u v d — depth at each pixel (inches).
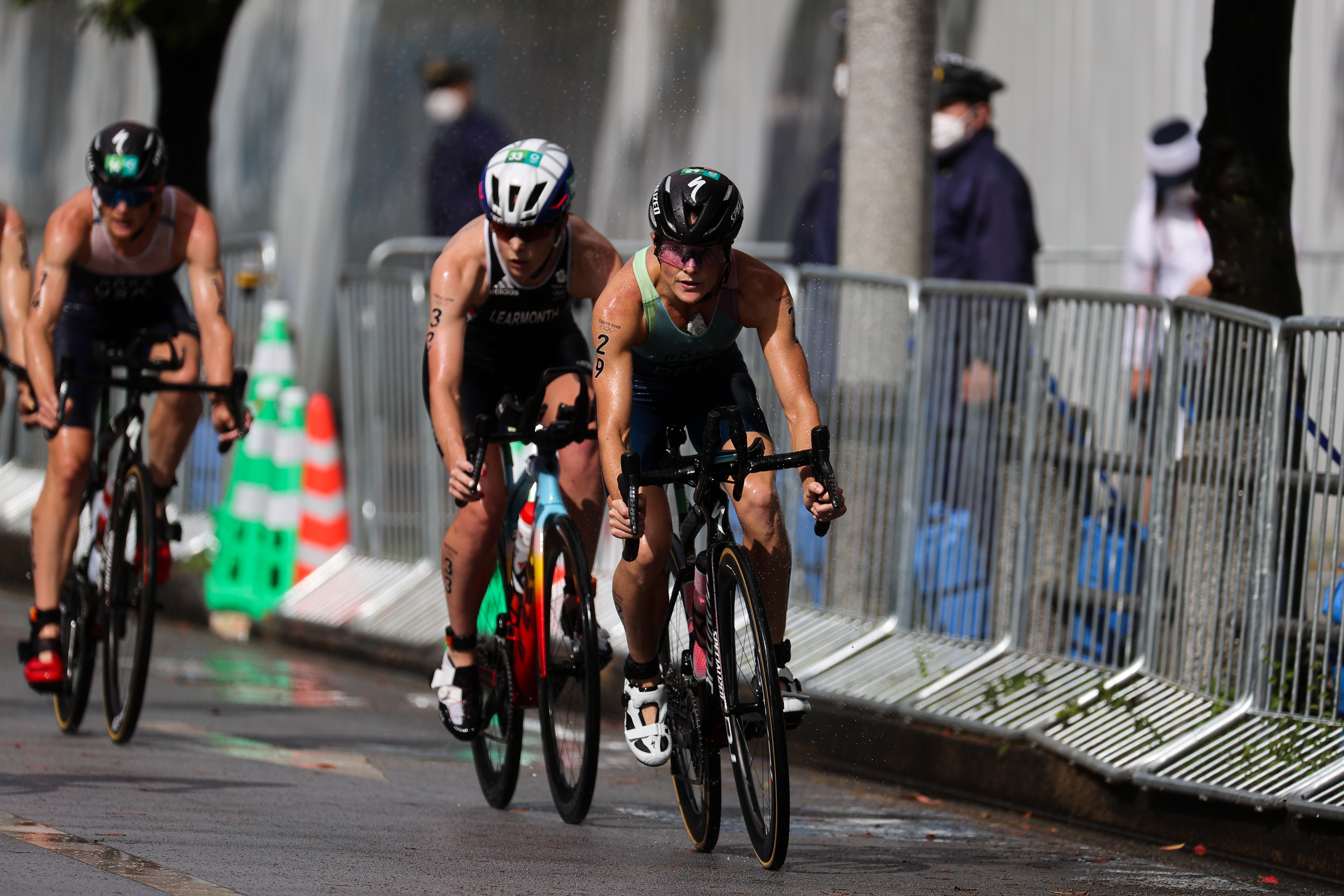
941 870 593.3
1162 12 1302.9
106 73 2226.9
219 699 935.0
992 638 829.8
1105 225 1346.0
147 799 632.4
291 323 1235.2
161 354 813.2
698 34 1659.7
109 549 768.3
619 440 575.2
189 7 1218.0
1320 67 1227.2
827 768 827.4
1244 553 709.9
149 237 784.3
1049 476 807.1
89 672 773.9
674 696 599.5
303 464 1199.6
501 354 697.0
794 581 928.3
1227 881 603.2
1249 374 708.0
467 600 681.0
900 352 876.0
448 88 1544.0
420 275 1085.8
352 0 1892.2
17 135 2384.4
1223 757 674.8
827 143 1565.0
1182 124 1136.2
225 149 2050.9
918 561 867.4
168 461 798.5
